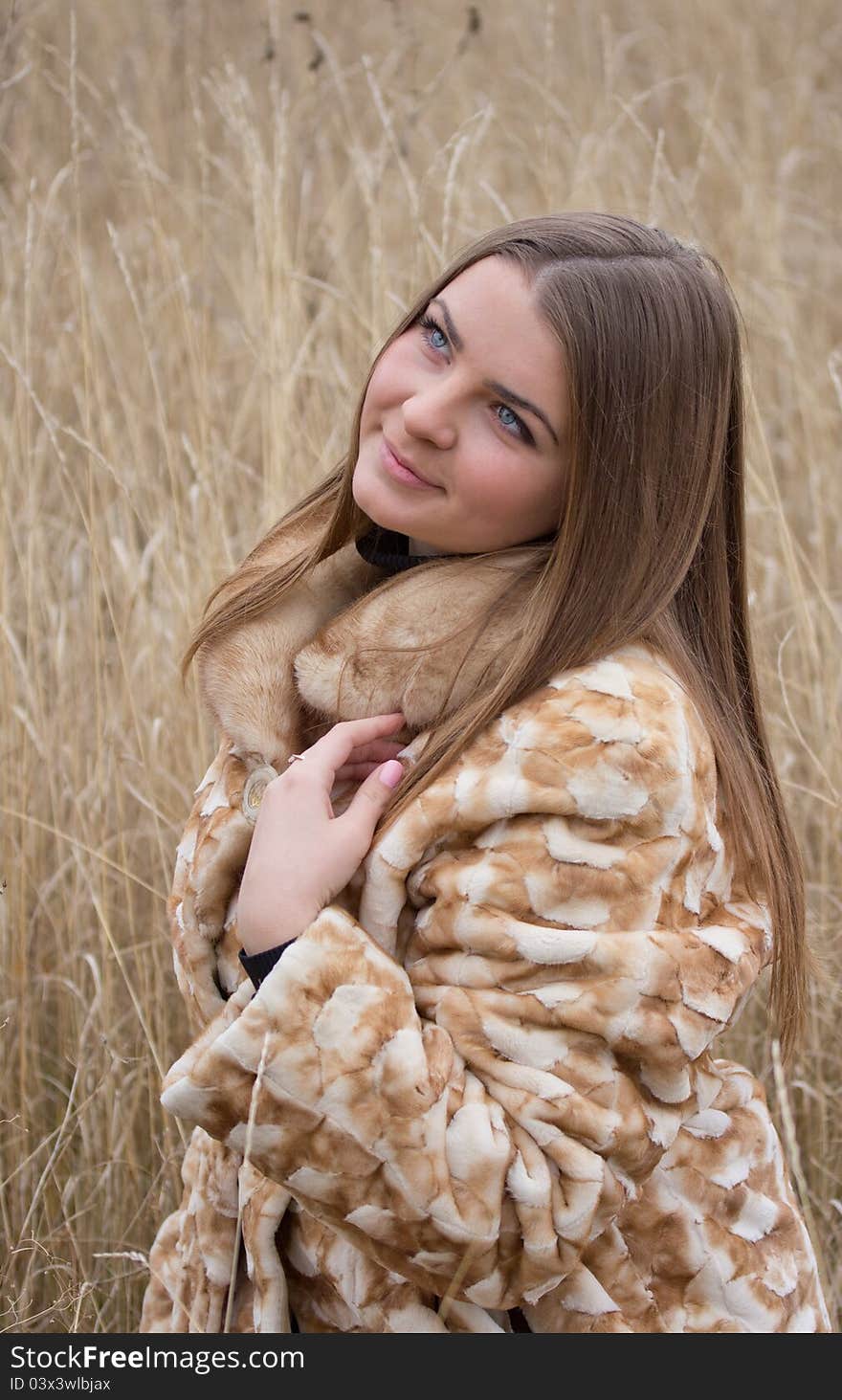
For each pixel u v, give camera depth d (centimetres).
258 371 253
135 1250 182
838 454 273
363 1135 96
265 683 123
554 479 109
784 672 244
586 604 106
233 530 260
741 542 127
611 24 448
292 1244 116
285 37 371
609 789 100
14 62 288
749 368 217
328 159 306
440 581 112
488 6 443
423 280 234
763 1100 125
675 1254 111
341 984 97
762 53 455
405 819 104
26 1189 187
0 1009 200
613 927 99
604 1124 97
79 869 200
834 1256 193
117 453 242
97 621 210
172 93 338
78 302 238
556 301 105
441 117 361
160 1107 200
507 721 104
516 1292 100
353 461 121
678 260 114
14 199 273
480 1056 98
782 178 353
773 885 121
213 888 123
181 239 302
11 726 211
